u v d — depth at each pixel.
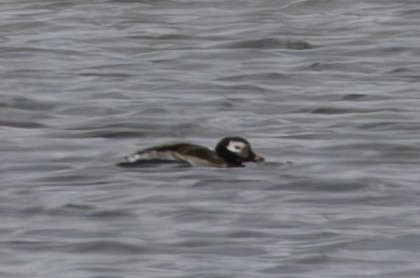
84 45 39.50
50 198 23.50
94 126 29.47
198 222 22.05
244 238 21.22
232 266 19.98
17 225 22.00
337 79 34.91
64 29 42.19
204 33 41.19
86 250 20.73
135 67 36.47
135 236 21.36
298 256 20.34
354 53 38.03
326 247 20.73
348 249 20.66
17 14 44.84
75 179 24.70
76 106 31.50
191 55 38.00
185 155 25.31
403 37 40.12
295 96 32.56
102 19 43.88
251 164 25.38
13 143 27.80
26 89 33.56
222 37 40.47
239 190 23.83
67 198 23.47
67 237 21.34
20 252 20.62
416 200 23.33
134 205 23.00
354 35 40.62
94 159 26.20
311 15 44.12
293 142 27.67
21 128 29.44
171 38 40.53
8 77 35.03
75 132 28.89
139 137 28.52
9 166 25.77
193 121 29.80
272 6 45.88
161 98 32.41
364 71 35.88
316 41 39.84
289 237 21.23
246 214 22.42
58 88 33.72
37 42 40.00
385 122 29.52
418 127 29.03
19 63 36.91
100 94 33.00
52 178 24.83
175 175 24.62
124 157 25.53
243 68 36.22
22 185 24.39
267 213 22.48
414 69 36.00
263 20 43.19
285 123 29.66
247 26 42.12
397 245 20.86
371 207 22.91
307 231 21.55
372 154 26.66
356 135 28.25
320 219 22.16
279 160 25.91
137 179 24.50
